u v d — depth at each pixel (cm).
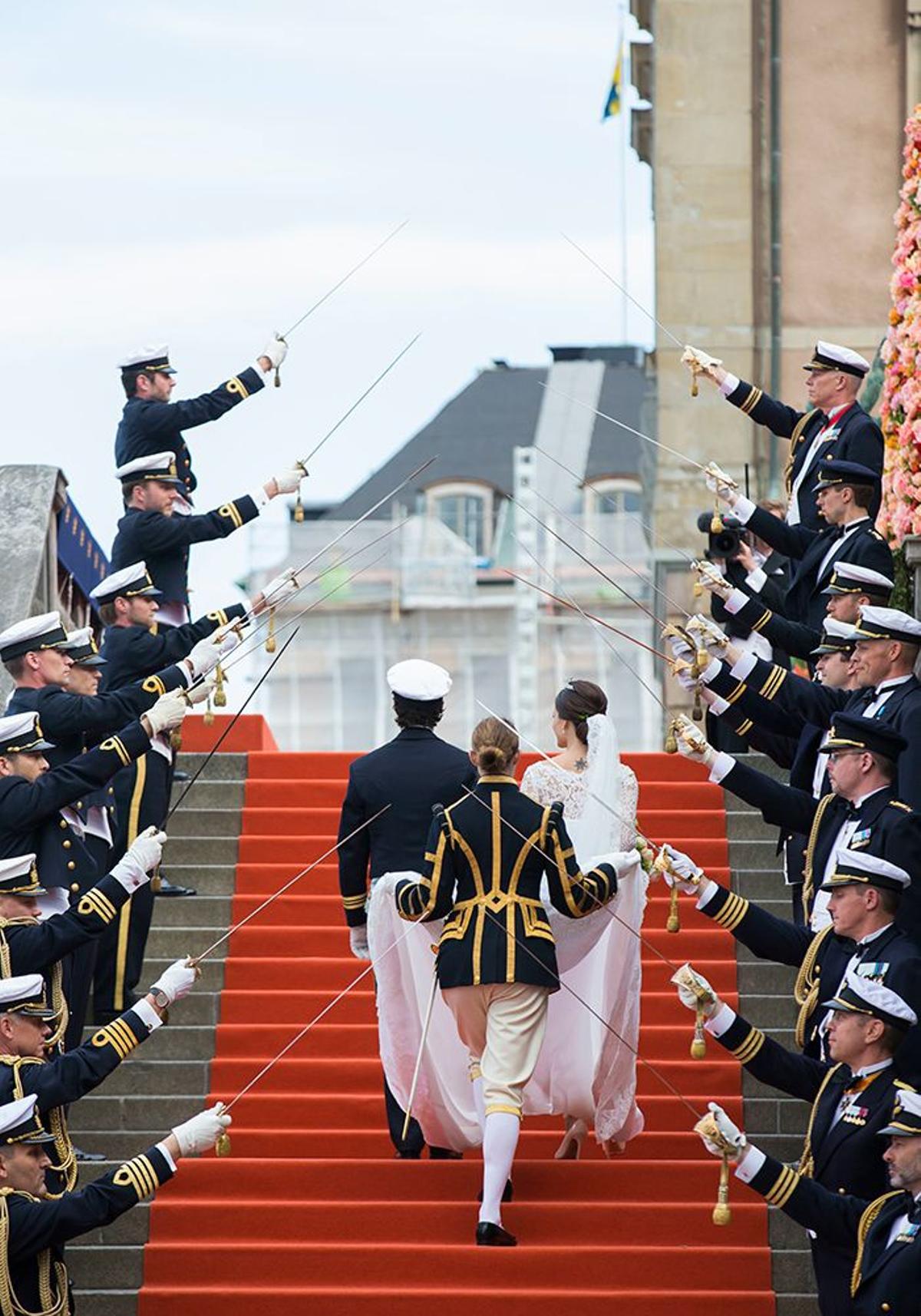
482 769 2112
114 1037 1920
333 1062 2408
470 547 11500
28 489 3209
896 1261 1719
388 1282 2088
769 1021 2506
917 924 1864
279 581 2220
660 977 2581
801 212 4784
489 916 2073
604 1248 2091
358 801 2219
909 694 2012
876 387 3762
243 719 3156
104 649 2495
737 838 2864
